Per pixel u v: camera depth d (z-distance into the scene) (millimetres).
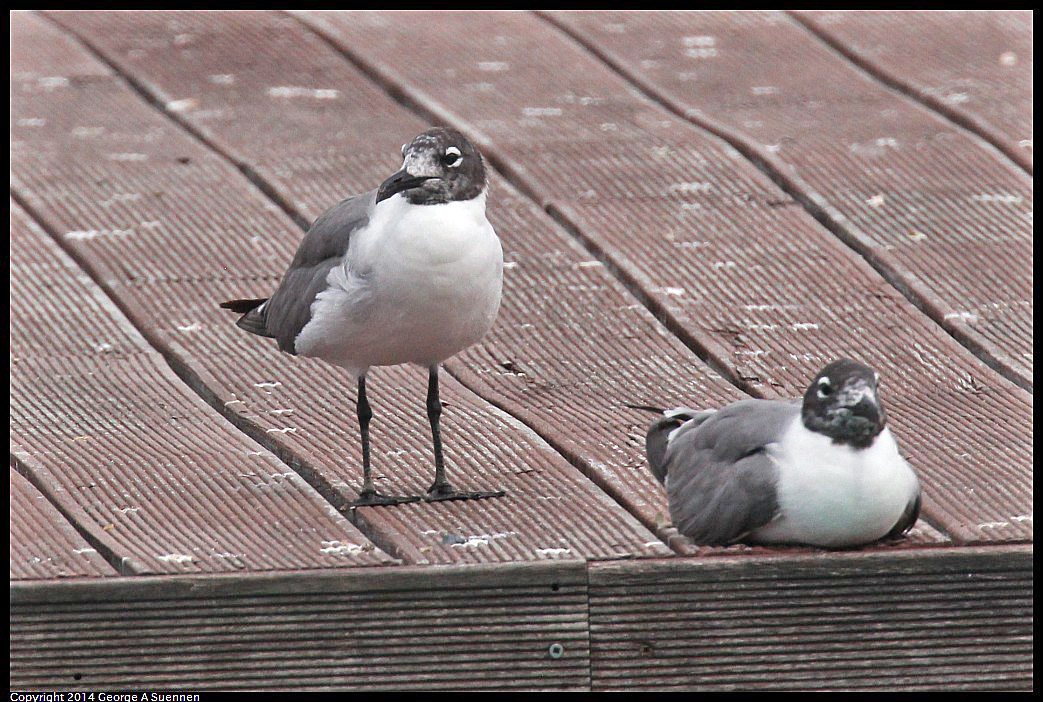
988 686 9391
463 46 18656
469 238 10031
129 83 17750
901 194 15133
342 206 10797
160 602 9164
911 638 9352
